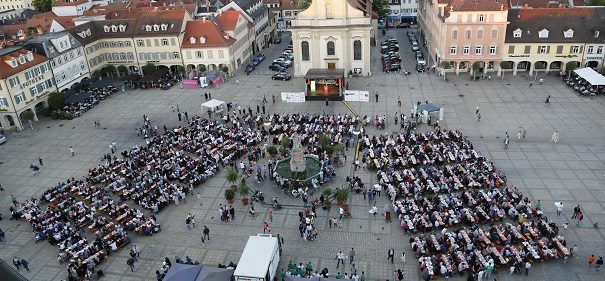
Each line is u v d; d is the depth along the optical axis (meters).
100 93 103.56
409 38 137.88
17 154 78.31
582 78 92.50
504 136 74.19
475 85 97.56
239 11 123.38
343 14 104.25
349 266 48.72
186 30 114.06
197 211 59.34
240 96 99.38
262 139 76.69
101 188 64.19
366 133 77.81
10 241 55.59
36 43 94.69
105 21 114.56
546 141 71.75
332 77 93.31
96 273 49.12
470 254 46.56
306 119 82.00
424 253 47.84
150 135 82.25
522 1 114.06
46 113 94.25
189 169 66.94
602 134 72.94
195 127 81.38
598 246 49.09
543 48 97.94
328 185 63.09
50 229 55.25
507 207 53.69
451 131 73.44
